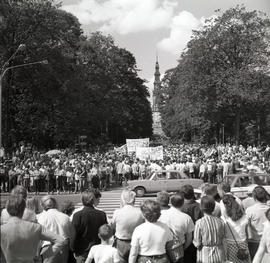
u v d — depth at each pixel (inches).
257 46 2672.2
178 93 3277.6
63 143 2997.0
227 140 3535.9
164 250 292.8
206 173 1489.9
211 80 2659.9
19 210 242.8
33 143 2637.8
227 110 2849.4
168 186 1245.7
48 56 2156.7
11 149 2181.3
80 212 345.7
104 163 1551.4
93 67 3102.9
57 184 1326.3
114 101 3472.0
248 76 2549.2
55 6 2234.3
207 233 317.1
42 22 2156.7
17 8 2091.5
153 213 293.3
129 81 4015.8
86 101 2655.0
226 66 2748.5
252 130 3395.7
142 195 1248.2
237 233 337.4
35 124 2427.4
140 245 291.3
